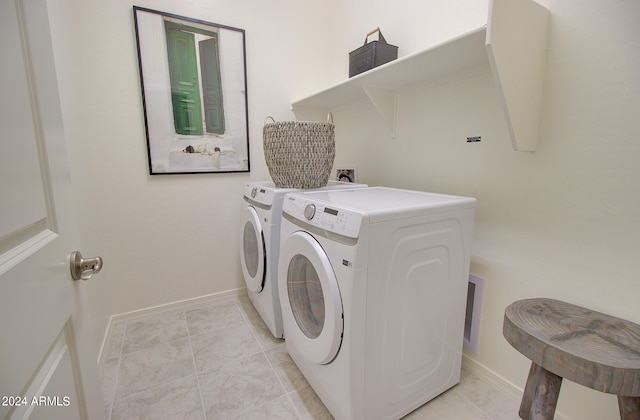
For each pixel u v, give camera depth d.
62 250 0.65
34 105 0.57
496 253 1.37
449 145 1.55
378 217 0.98
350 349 1.02
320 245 1.12
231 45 2.10
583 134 1.05
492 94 1.34
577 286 1.11
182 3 1.93
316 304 1.29
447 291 1.26
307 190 1.63
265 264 1.72
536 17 1.06
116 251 1.93
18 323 0.46
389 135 1.95
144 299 2.05
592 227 1.06
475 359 1.50
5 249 0.45
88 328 0.77
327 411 1.30
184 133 2.03
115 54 1.79
